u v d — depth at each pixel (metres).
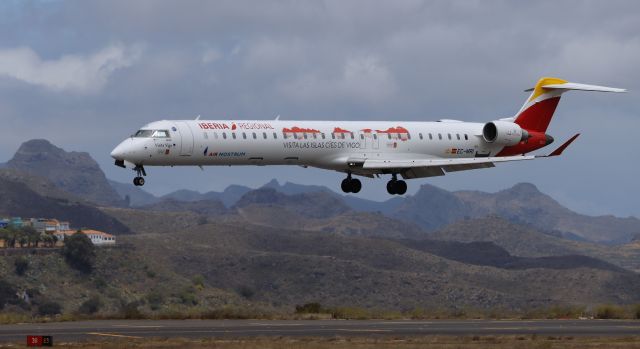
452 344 71.62
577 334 79.94
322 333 80.06
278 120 126.81
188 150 118.81
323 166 130.12
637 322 95.06
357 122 133.12
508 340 74.56
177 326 87.50
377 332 81.19
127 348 68.88
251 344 70.50
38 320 94.94
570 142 129.38
